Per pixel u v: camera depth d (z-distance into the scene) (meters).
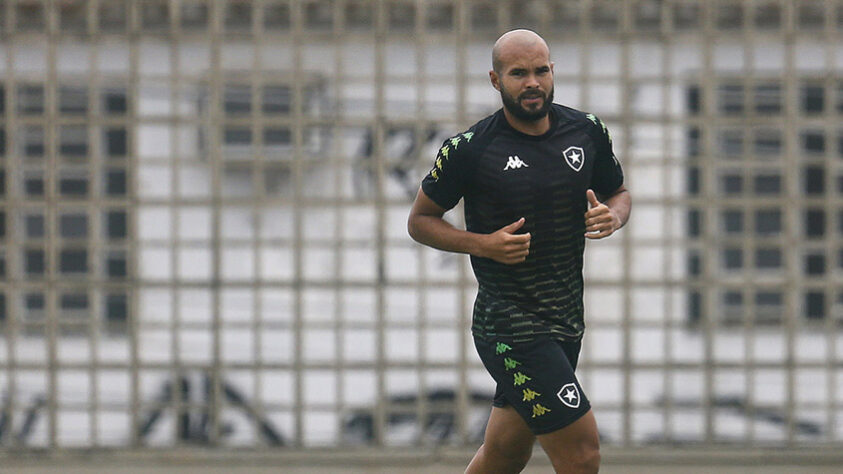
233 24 30.38
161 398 37.00
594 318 36.44
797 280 25.62
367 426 36.28
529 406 16.23
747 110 25.50
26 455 25.59
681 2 25.44
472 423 36.72
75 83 25.72
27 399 36.12
